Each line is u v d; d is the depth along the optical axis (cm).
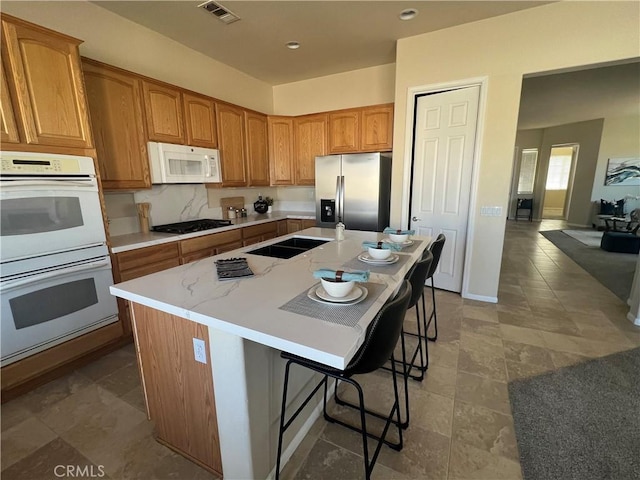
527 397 181
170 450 148
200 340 123
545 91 520
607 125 741
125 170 253
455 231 338
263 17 273
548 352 227
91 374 207
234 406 119
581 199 820
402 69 323
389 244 192
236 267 161
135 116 258
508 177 298
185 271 160
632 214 699
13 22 170
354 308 113
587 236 676
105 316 224
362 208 375
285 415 142
